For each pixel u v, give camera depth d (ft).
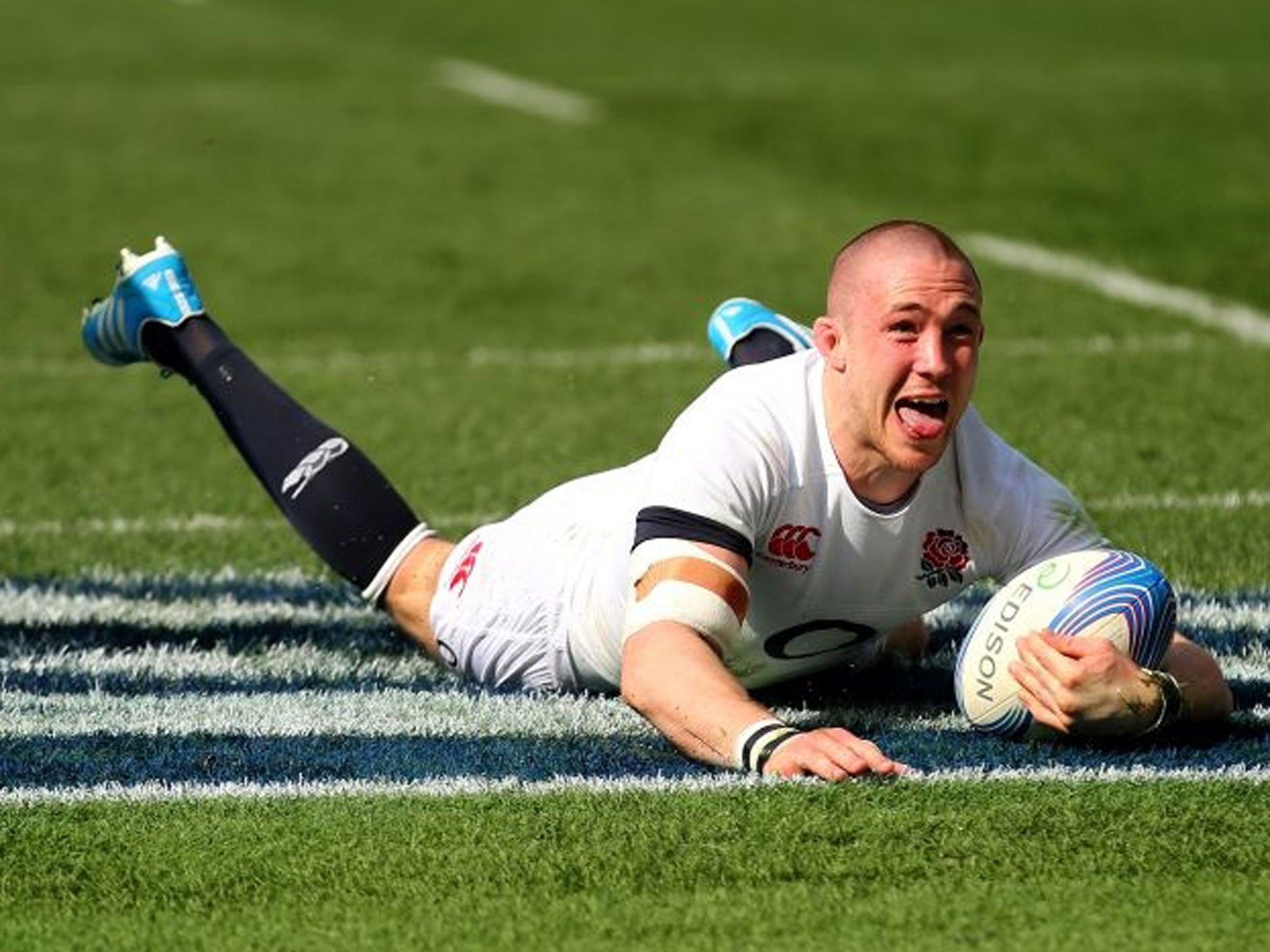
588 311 113.70
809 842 42.75
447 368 100.99
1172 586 65.87
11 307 114.83
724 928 39.06
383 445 86.63
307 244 131.13
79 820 45.09
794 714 53.67
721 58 213.25
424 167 157.69
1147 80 193.57
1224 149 158.61
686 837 43.11
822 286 119.55
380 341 107.04
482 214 140.36
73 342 107.04
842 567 49.85
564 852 42.60
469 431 89.04
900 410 46.78
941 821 43.83
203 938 39.09
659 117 178.40
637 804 44.98
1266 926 39.11
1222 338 104.47
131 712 54.13
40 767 49.19
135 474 82.64
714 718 46.19
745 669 53.06
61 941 39.11
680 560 47.42
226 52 222.07
